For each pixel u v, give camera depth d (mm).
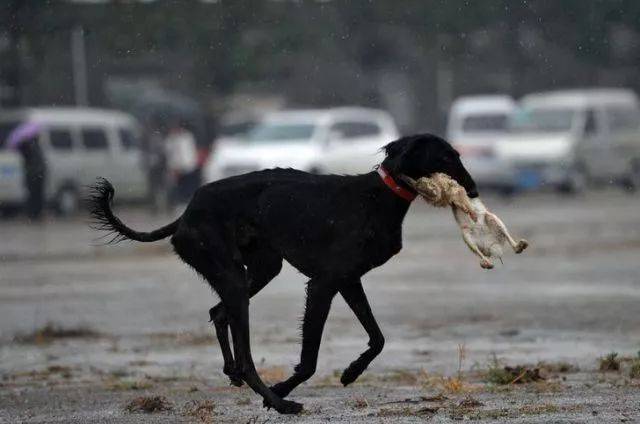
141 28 40500
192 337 14875
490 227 9594
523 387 10758
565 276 20016
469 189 9727
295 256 9820
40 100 42719
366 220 9570
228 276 10047
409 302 17375
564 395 10109
